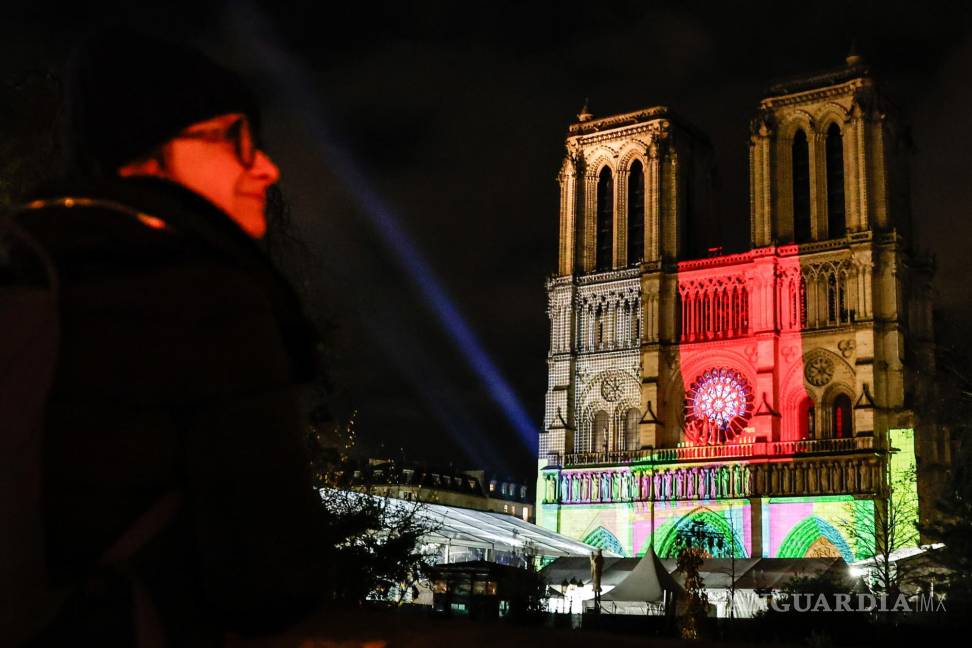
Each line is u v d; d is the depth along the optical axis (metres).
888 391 127.31
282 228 4.14
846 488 125.81
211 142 2.87
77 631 2.52
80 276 2.50
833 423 131.50
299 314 2.88
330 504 37.53
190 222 2.65
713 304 141.12
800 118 139.50
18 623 2.49
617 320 147.75
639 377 144.25
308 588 2.60
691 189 152.25
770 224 138.75
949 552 68.25
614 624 63.19
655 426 140.00
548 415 149.25
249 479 2.52
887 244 131.38
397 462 44.72
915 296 135.12
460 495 182.62
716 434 137.75
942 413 80.50
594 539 142.12
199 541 2.52
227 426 2.52
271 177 3.09
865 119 134.75
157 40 2.85
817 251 134.38
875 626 42.62
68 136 2.83
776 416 133.38
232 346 2.56
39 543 2.45
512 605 60.69
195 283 2.56
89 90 2.77
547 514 145.62
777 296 136.38
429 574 50.94
